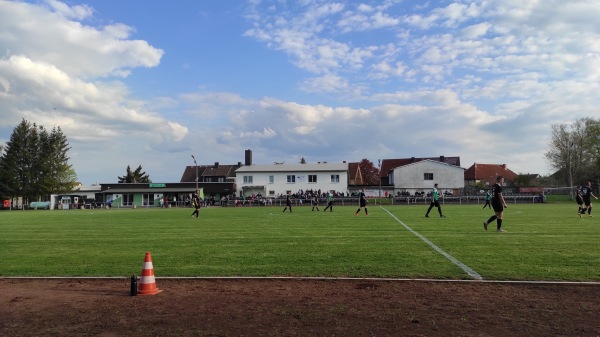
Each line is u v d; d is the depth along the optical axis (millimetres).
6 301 6992
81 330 5480
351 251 11711
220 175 90000
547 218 24047
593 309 6090
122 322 5777
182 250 12547
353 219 25609
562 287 7355
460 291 7188
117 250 12773
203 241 14773
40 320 5938
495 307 6223
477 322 5555
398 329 5312
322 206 55938
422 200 58219
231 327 5488
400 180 72125
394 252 11375
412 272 8688
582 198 26469
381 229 18266
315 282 8062
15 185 77438
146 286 7379
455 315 5863
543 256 10352
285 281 8180
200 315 6039
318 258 10641
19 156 78750
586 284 7457
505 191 64938
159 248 13070
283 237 15641
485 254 10789
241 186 73625
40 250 12977
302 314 6004
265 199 62812
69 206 71438
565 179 74750
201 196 75750
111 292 7566
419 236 15172
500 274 8344
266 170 73500
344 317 5832
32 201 80875
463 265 9305
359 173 90938
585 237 14305
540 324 5453
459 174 71625
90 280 8609
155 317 5980
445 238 14414
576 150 72250
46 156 80188
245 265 9844
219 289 7621
